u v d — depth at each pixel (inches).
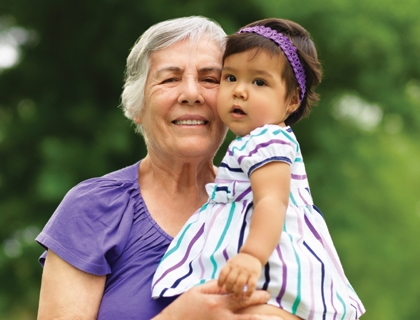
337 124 426.3
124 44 360.2
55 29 387.2
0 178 377.1
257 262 99.8
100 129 351.9
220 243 109.7
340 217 383.9
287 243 107.5
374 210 430.6
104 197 123.8
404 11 385.1
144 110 128.6
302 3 350.0
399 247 443.2
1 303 357.1
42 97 378.9
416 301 481.7
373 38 366.0
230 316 104.6
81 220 120.8
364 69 396.5
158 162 127.6
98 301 118.6
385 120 430.3
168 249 116.9
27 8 383.9
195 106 123.0
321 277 107.8
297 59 116.3
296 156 114.0
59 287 117.8
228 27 335.9
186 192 128.6
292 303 105.6
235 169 112.8
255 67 114.0
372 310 422.9
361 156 419.2
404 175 506.6
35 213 360.5
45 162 340.8
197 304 105.7
